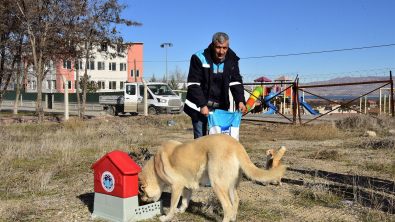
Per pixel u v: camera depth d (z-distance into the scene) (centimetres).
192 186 417
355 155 853
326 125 1473
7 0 1672
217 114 513
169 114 2058
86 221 417
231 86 534
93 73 4978
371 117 1509
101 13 1894
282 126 1543
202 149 402
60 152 880
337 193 524
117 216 410
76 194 532
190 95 515
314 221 416
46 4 1767
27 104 4231
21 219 419
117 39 1984
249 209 461
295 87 1585
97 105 3497
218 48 493
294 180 611
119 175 403
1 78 2242
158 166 428
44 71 2197
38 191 546
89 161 773
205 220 425
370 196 506
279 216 434
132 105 2245
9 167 708
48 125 1505
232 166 389
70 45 1872
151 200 450
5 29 1895
